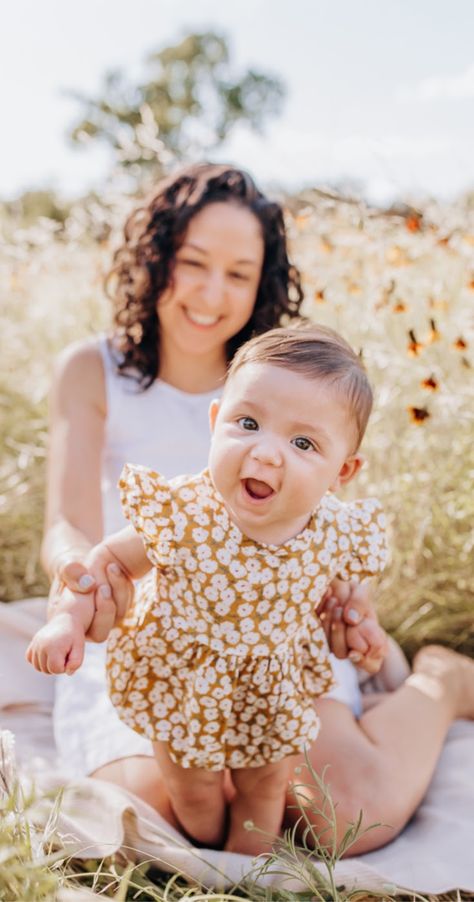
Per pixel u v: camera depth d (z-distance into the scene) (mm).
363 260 2926
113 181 3439
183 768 1508
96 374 2039
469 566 2625
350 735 1746
